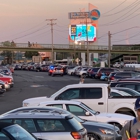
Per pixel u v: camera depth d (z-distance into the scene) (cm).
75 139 966
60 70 7094
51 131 992
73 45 12088
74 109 1370
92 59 13600
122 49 12269
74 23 12612
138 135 624
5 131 723
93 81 5297
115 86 2286
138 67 7394
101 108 1677
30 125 1009
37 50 11894
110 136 1161
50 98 1681
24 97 3155
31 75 7481
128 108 1680
